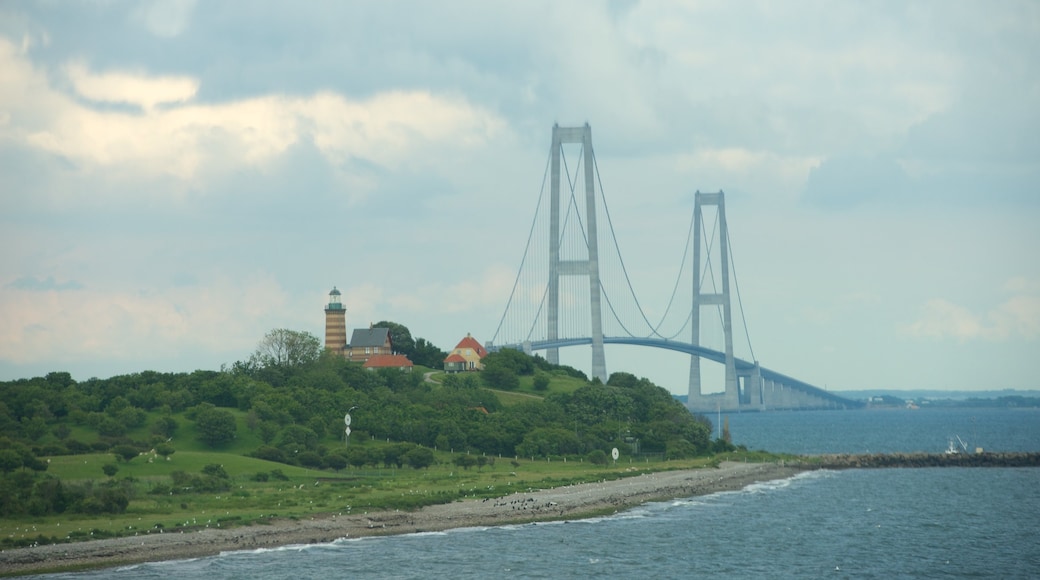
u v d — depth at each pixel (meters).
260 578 177.25
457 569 188.62
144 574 176.50
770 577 190.25
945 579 190.00
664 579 187.12
